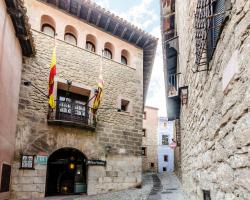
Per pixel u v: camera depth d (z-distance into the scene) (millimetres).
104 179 13227
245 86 2230
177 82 12859
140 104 15891
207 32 3531
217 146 3385
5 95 8445
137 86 16016
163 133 36812
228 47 2719
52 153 11828
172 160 36281
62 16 13672
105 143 13688
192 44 5707
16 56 10070
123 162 14188
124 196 11539
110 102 14422
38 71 12117
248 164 2209
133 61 16250
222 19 2955
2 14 7621
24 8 8797
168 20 13102
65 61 13180
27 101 11453
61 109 12633
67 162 12898
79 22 14305
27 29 9594
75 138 12625
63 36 13461
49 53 12734
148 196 11406
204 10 3668
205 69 3979
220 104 3143
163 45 12820
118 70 15289
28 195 10695
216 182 3473
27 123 11273
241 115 2354
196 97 5363
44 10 13070
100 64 14547
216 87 3348
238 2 2383
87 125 12844
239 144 2430
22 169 10766
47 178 12273
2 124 8250
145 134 35375
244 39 2242
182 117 10953
